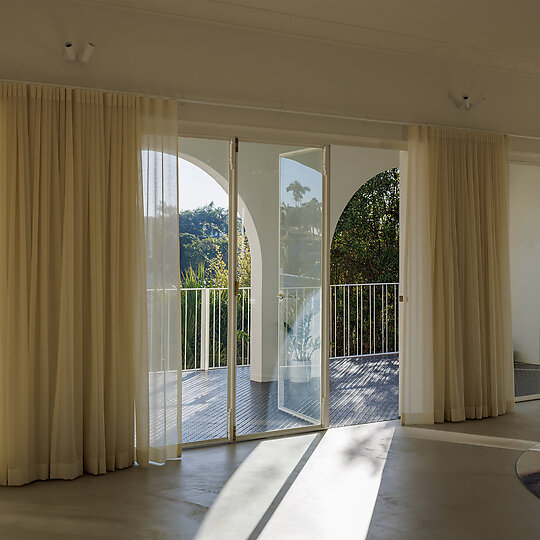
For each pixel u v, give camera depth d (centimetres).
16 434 355
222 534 294
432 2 405
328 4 407
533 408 546
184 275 427
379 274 1002
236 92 422
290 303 463
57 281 368
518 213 572
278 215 457
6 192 358
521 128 537
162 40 400
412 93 486
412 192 487
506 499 338
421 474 376
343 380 670
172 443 404
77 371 371
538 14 426
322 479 367
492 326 514
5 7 361
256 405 451
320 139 464
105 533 294
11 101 358
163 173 398
